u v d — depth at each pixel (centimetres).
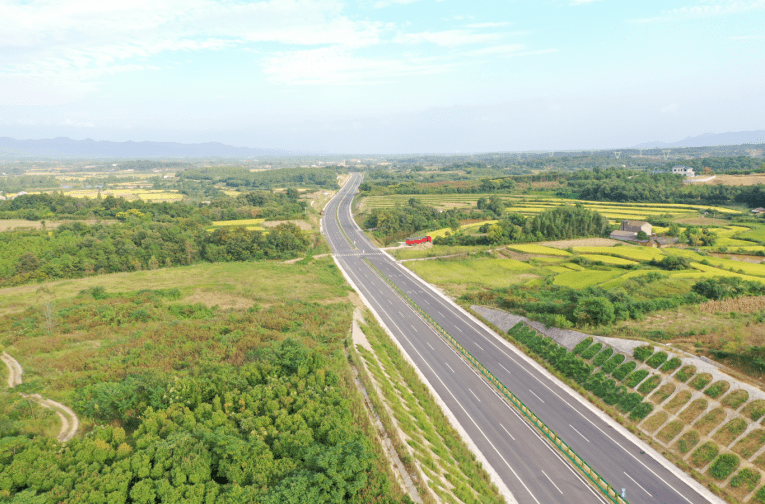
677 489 4641
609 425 5753
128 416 4931
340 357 6347
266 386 5328
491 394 6594
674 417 5484
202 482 3844
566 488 4719
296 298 10469
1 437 4344
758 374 5491
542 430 5662
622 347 6756
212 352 6819
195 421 4681
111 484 3662
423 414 5762
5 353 6850
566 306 8438
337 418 4594
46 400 5338
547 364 7331
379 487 3859
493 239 16000
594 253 14225
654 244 15175
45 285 11306
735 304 7850
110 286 11356
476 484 4591
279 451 4238
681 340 6619
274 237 16238
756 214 18600
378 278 13012
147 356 6669
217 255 15600
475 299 10638
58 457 3997
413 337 8700
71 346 7200
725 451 4853
